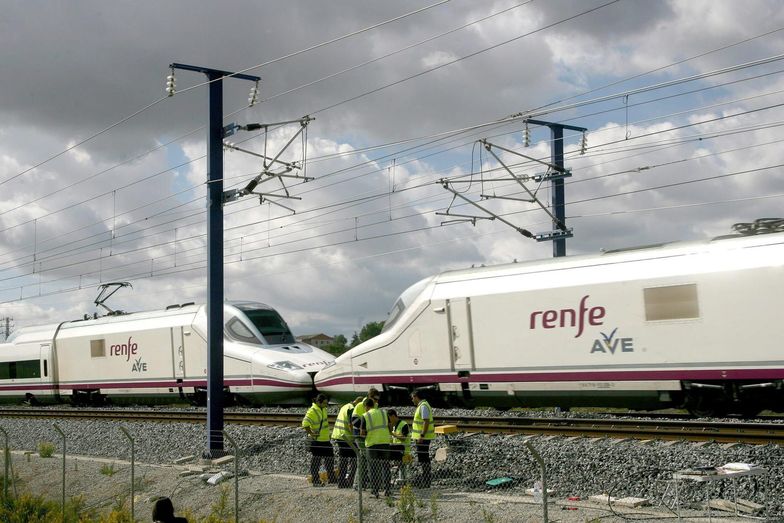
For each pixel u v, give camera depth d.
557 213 35.69
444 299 25.16
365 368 27.06
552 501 13.20
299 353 30.88
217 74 21.20
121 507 15.99
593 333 21.98
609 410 27.64
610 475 14.18
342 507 14.30
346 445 15.38
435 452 17.06
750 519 11.42
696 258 20.56
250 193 21.38
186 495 16.91
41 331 41.12
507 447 16.58
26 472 20.83
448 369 24.97
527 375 23.23
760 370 19.23
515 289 23.62
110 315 38.38
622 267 21.77
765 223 20.33
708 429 17.31
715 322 19.94
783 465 13.87
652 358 20.91
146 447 22.38
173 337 33.91
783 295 18.97
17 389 41.53
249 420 24.23
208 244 20.84
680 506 12.40
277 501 15.30
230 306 32.53
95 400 38.38
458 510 13.02
